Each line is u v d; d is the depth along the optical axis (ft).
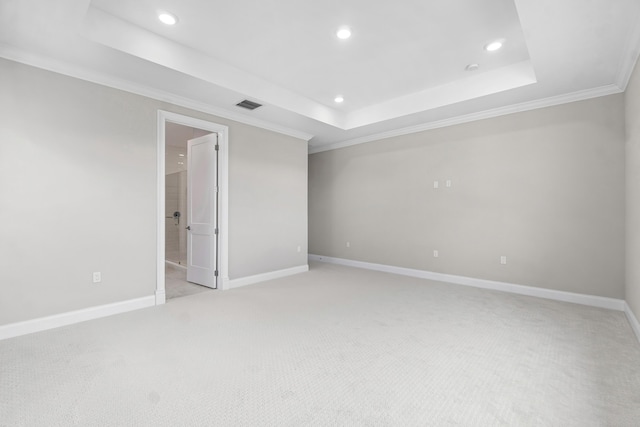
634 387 6.17
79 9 7.02
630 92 9.94
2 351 7.66
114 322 9.74
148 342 8.25
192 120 12.82
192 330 9.11
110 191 10.48
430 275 16.39
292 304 11.78
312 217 22.84
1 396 5.78
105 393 5.91
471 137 14.93
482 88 12.36
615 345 8.13
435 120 15.70
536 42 8.46
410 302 12.08
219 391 6.01
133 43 8.96
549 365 7.09
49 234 9.24
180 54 10.05
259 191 15.71
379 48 10.36
